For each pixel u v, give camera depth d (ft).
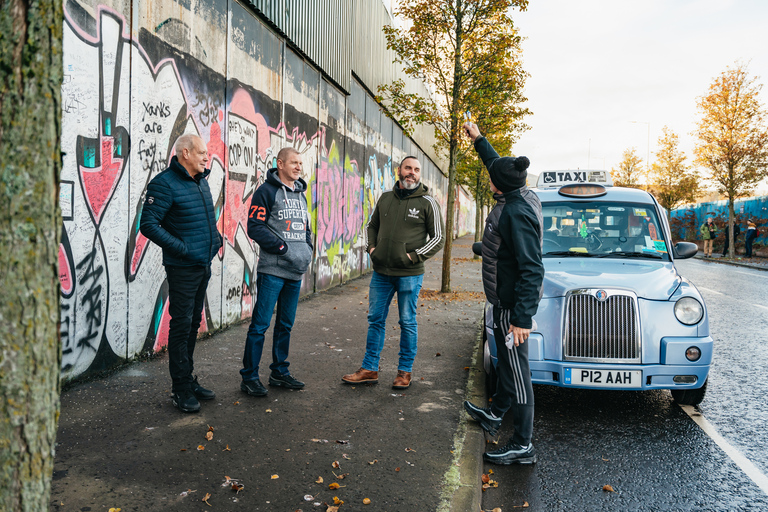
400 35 36.91
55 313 4.72
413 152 71.82
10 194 4.38
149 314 17.19
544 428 13.92
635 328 13.57
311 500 9.09
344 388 15.37
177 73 17.97
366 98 45.21
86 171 13.87
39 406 4.61
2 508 4.49
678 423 14.37
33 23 4.37
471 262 61.87
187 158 12.50
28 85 4.39
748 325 27.89
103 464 10.00
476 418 12.82
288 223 14.26
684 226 115.85
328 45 33.65
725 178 81.10
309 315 26.23
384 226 15.43
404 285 15.33
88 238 14.08
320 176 33.53
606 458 12.12
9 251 4.40
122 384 14.40
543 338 13.94
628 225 17.99
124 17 15.17
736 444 13.02
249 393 14.24
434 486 9.78
